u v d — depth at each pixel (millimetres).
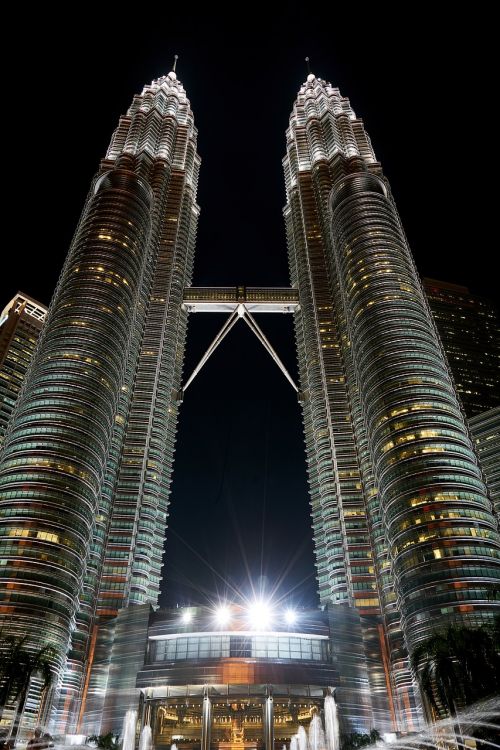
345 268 182625
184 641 115250
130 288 172875
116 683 113250
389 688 121562
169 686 107625
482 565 112750
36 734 86750
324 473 168750
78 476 128750
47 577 113562
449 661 72062
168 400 183375
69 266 175750
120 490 158500
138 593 142625
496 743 64562
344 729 106812
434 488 123875
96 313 158625
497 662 68438
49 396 139000
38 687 101312
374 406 145375
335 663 112438
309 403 191250
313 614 119125
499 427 173625
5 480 124750
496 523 121375
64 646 111250
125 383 176500
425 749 89375
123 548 148500
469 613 107062
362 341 159750
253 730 110812
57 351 148875
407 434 134250
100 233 180875
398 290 166875
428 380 144125
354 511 157500
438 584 111938
